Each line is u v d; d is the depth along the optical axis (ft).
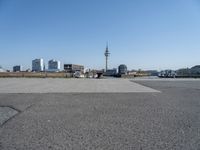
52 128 21.75
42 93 51.62
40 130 21.03
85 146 16.93
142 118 26.13
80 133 20.15
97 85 78.74
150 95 48.83
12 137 18.97
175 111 30.53
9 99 41.50
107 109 31.71
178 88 66.95
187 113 29.19
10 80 114.21
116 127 22.18
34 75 167.02
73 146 16.92
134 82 99.55
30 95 47.75
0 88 64.49
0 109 31.37
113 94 50.37
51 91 56.24
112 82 98.58
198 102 38.96
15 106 33.86
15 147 16.72
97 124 23.32
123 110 31.01
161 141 18.06
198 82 100.27
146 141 18.06
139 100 41.06
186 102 38.88
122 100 40.93
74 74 178.60
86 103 37.14
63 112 29.40
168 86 74.90
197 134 19.93
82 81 106.73
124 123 23.76
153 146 16.97
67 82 97.25
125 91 57.11
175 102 38.86
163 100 41.22
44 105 34.88
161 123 23.86
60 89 61.93
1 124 23.17
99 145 17.15
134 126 22.58
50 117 26.48
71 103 37.04
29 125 22.82
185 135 19.65
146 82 99.76
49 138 18.72
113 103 37.29
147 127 22.25
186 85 79.97
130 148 16.57
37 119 25.43
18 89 61.52
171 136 19.35
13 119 25.35
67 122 24.11
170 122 24.30
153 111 30.40
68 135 19.54
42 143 17.54
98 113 28.89
